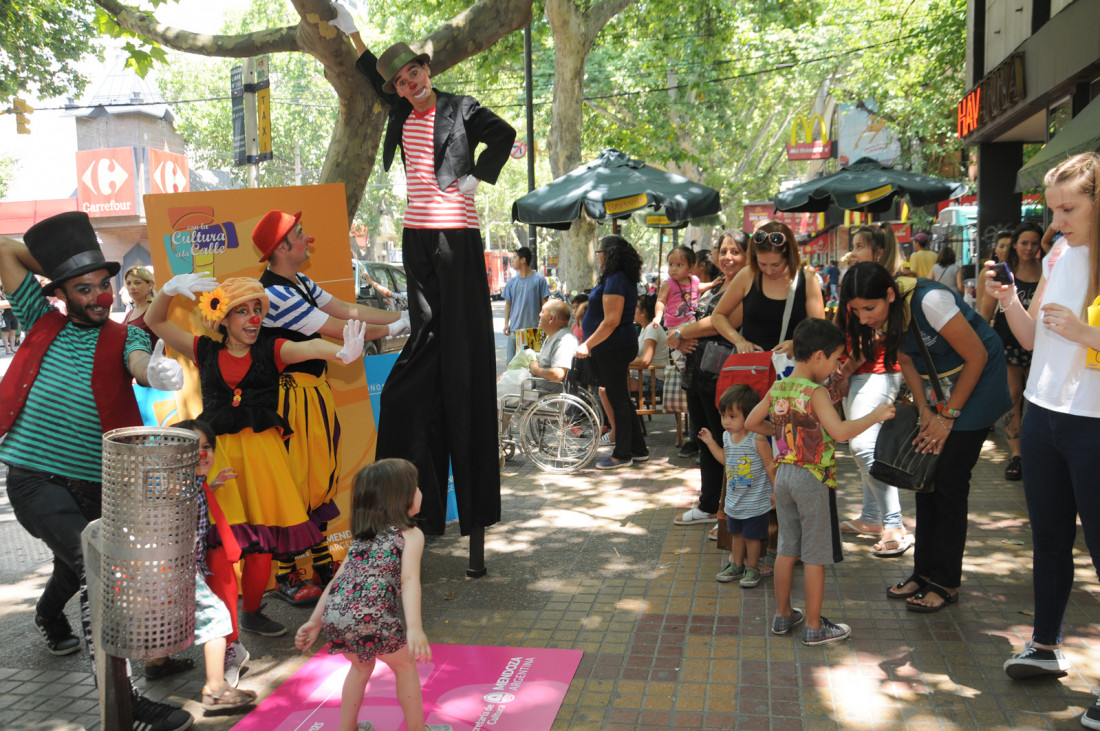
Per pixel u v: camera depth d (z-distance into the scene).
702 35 23.00
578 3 16.25
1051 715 3.39
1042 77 9.91
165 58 7.68
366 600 3.14
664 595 4.85
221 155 43.81
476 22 6.38
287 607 5.00
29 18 16.89
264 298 4.16
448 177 4.85
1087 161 3.23
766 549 5.00
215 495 4.16
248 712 3.74
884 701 3.56
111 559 3.14
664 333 8.84
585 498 7.05
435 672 3.98
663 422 10.41
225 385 4.21
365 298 14.55
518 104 27.31
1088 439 3.27
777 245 5.09
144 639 3.13
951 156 22.45
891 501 5.29
